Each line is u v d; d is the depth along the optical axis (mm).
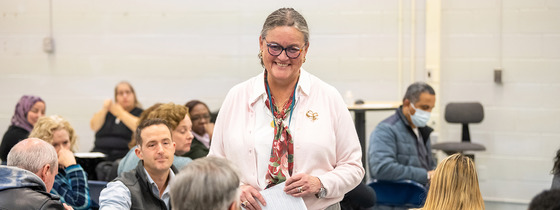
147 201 2734
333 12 5770
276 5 5879
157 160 2729
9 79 6516
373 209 4129
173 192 1687
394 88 5730
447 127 5727
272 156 2184
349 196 3494
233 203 1700
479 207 2320
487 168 5711
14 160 2623
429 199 2379
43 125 3467
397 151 4230
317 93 2246
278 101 2234
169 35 6121
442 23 5637
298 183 2100
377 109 4633
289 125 2207
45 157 2645
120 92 5734
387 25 5695
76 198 3230
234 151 2223
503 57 5559
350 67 5789
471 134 5707
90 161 4234
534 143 5586
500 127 5637
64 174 3285
